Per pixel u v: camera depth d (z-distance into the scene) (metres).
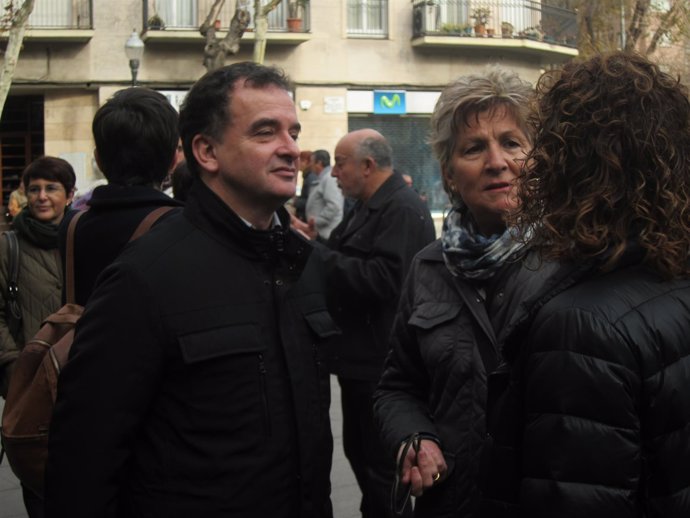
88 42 22.70
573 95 1.96
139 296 2.36
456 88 2.95
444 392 2.80
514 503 2.02
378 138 4.91
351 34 24.31
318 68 24.09
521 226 2.12
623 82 1.93
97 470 2.30
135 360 2.34
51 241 4.49
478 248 2.79
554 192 1.98
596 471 1.78
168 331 2.36
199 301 2.39
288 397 2.46
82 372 2.36
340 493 5.71
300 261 2.56
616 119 1.90
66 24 22.61
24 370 2.98
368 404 4.70
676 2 20.72
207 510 2.33
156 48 23.11
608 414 1.79
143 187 3.12
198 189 2.54
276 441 2.41
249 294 2.46
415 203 4.83
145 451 2.39
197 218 2.50
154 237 2.46
